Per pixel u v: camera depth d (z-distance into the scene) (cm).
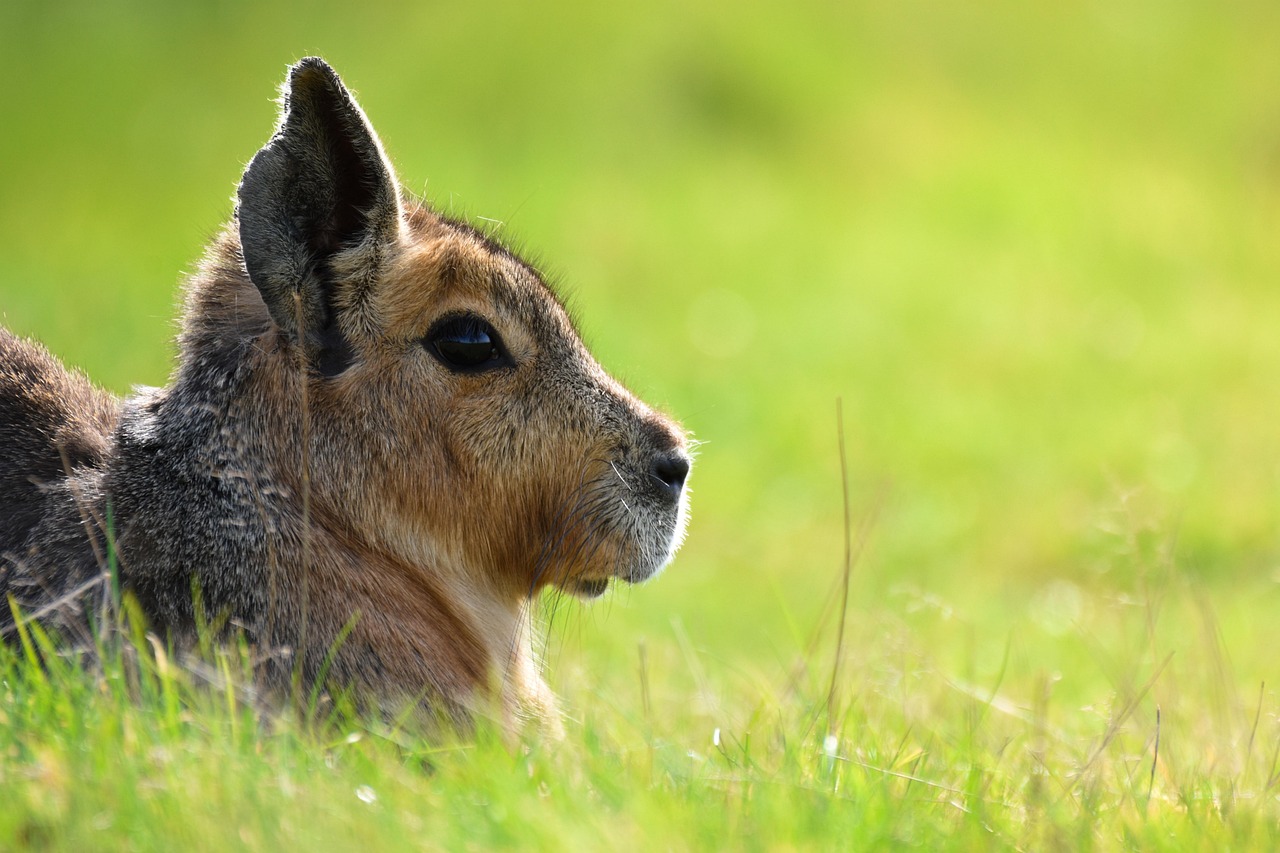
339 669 621
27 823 473
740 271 3139
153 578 617
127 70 3806
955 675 1006
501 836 489
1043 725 762
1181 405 2475
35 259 2792
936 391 2539
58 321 2208
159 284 2655
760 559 1772
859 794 559
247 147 3544
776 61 4156
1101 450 2216
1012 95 4456
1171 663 1016
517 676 708
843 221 3547
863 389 2522
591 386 704
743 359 2619
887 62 4469
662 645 1205
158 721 533
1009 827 563
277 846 469
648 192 3519
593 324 2650
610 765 582
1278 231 3781
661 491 714
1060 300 3161
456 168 3450
